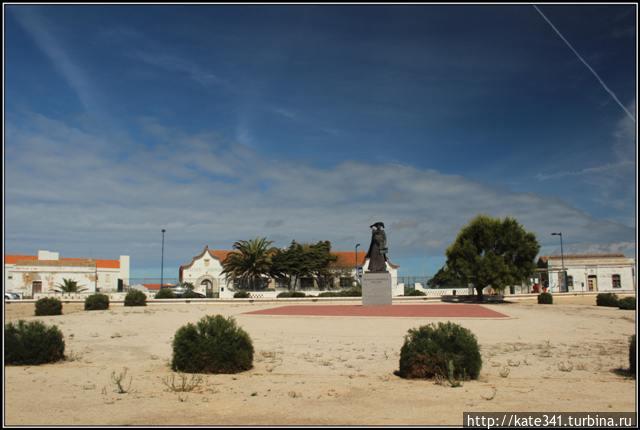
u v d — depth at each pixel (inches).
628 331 836.0
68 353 609.0
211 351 473.4
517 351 612.7
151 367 508.1
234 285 2571.4
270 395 364.5
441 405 329.7
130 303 1663.4
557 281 2773.1
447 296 1936.5
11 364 512.7
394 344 681.6
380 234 1517.0
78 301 1847.9
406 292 2145.7
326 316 1093.8
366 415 305.4
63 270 2807.6
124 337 770.8
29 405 335.6
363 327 892.6
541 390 378.9
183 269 2878.9
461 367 430.6
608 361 545.3
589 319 1062.4
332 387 394.9
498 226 1753.2
